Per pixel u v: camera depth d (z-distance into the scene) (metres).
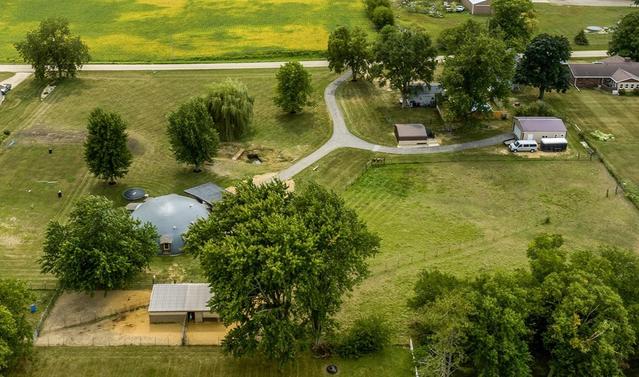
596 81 173.00
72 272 89.50
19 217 115.31
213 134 129.50
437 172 132.25
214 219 82.38
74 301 94.50
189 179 128.75
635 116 155.62
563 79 159.50
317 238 76.31
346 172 131.75
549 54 156.25
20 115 156.00
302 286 73.31
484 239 110.06
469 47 141.00
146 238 96.12
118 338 87.56
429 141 144.25
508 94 143.88
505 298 75.94
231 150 141.50
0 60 190.62
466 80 141.75
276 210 80.19
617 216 116.75
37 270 101.12
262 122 155.00
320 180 128.62
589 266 81.19
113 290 97.00
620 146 141.00
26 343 80.06
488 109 146.00
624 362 81.62
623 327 74.00
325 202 82.94
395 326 89.88
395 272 101.31
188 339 87.69
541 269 81.69
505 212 118.50
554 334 75.19
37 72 175.38
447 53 174.00
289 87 154.12
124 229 94.25
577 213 117.88
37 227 112.62
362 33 176.88
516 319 73.56
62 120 153.75
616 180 128.12
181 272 101.69
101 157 121.62
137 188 124.25
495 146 142.38
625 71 169.62
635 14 186.12
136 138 145.25
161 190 124.62
